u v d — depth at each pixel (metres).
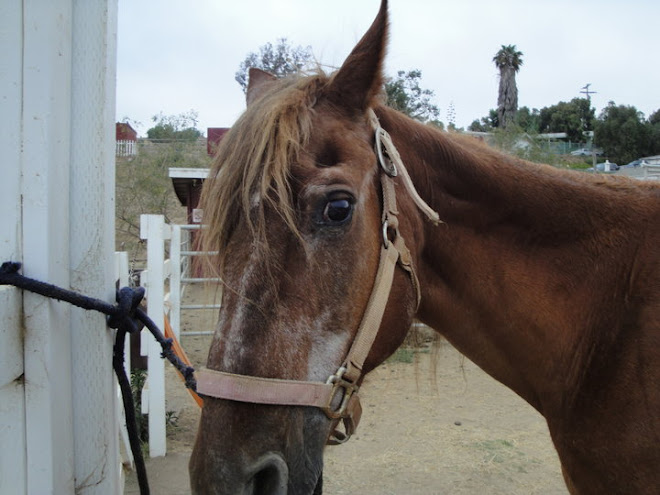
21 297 1.15
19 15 1.16
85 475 1.36
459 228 1.82
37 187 1.18
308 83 1.55
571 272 1.78
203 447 1.23
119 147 13.71
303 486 1.30
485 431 4.30
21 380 1.16
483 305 1.84
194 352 6.14
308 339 1.30
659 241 1.71
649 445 1.52
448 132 2.05
